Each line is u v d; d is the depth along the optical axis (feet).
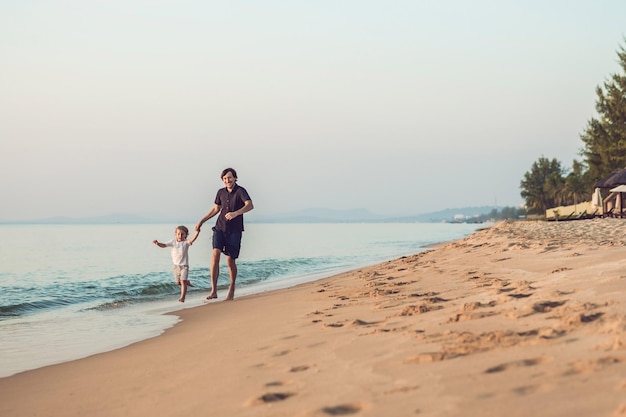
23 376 16.80
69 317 30.63
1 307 35.06
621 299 14.74
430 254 49.90
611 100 156.76
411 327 15.81
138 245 147.64
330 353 14.17
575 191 285.43
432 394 9.91
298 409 10.16
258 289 41.04
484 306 17.28
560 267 24.45
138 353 18.51
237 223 32.24
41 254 105.70
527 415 8.43
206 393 12.25
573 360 10.50
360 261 70.49
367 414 9.43
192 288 43.78
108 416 11.72
